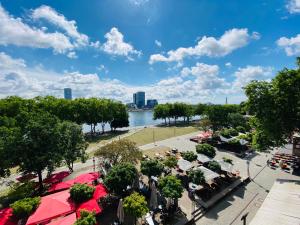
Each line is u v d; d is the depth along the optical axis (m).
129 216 24.12
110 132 88.31
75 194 21.77
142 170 29.50
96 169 38.88
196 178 28.22
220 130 69.62
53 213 19.52
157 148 55.16
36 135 28.80
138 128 99.88
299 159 44.25
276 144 34.47
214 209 26.58
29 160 27.97
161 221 22.89
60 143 32.12
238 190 31.77
